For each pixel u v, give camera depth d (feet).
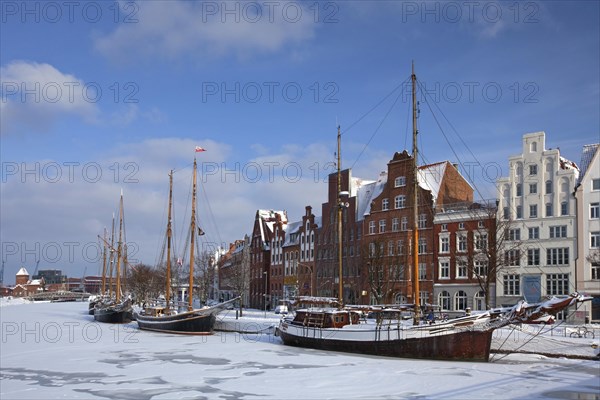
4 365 147.95
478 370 132.36
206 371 136.46
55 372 136.56
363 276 302.45
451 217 277.44
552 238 243.60
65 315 409.49
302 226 411.34
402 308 172.35
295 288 392.27
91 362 153.17
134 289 540.93
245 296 495.00
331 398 104.27
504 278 253.85
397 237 304.50
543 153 250.78
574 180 241.96
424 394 106.42
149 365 147.23
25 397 108.27
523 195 254.27
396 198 310.86
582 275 232.73
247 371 135.64
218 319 274.98
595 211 234.17
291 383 119.14
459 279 270.67
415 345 153.17
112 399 105.81
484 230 251.19
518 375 125.08
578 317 227.61
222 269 568.41
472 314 162.09
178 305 314.14
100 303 375.45
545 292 241.55
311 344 181.06
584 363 142.61
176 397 107.04
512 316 142.41
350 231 351.87
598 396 103.50
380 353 160.25
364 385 115.65
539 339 159.94
